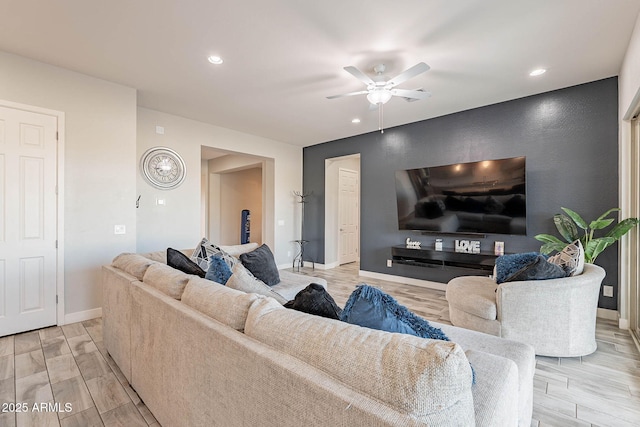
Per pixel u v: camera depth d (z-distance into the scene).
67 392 1.91
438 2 2.04
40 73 2.85
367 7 2.10
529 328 2.39
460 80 3.23
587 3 2.04
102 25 2.30
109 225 3.26
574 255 2.52
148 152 4.15
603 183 3.25
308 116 4.45
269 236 6.20
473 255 3.99
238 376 1.06
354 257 7.25
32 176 2.82
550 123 3.56
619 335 2.82
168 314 1.50
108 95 3.25
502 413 1.01
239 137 5.31
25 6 2.08
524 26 2.29
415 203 4.64
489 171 3.90
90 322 3.07
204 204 8.20
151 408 1.68
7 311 2.71
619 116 3.08
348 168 7.02
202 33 2.41
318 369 0.87
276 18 2.22
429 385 0.70
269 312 1.16
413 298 4.06
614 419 1.70
